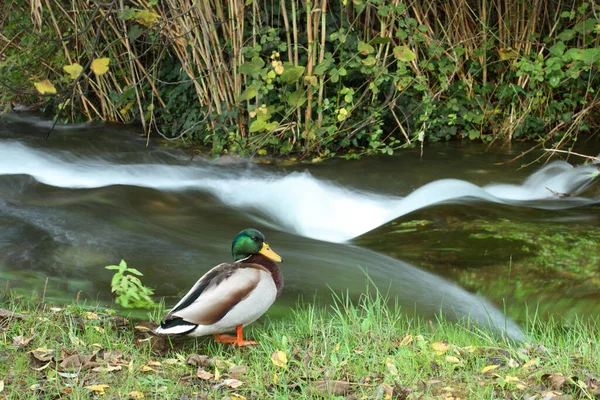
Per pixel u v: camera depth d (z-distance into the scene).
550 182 8.55
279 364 3.96
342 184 8.55
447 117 9.98
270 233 6.96
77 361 3.96
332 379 3.88
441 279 5.61
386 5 9.38
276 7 9.17
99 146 9.88
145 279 5.43
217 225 7.10
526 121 10.09
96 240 6.21
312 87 9.03
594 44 10.37
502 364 4.11
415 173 8.86
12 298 4.86
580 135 10.41
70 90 6.75
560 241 6.15
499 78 10.48
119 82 10.91
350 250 6.31
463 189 8.09
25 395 3.62
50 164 9.03
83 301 4.96
